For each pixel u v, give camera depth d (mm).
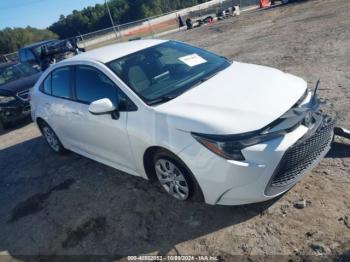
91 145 4961
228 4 36250
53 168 5805
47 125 5938
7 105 8773
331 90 5938
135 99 3910
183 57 4621
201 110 3475
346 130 4223
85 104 4645
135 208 4141
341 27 10477
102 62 4430
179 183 3787
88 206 4449
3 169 6406
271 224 3379
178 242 3482
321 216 3312
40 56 15656
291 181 3383
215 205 3797
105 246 3703
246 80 3904
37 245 4020
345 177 3734
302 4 20156
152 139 3689
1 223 4648
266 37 12555
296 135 3229
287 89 3645
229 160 3170
